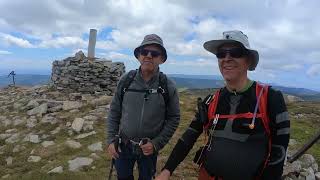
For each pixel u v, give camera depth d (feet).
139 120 4.64
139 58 4.73
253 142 2.83
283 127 2.79
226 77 2.98
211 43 3.10
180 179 7.58
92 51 19.31
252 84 2.97
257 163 2.78
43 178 7.85
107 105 13.88
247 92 2.93
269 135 2.84
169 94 4.72
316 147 10.22
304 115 14.89
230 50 2.95
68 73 17.03
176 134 10.65
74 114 12.91
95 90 17.03
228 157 2.85
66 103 13.93
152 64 4.62
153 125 4.66
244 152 2.82
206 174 3.05
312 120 13.94
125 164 4.85
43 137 11.03
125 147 4.74
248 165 2.78
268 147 2.82
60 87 16.99
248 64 3.04
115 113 5.02
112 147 4.83
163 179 3.17
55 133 11.28
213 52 3.18
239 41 2.94
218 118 2.98
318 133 5.45
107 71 17.26
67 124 11.82
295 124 12.92
